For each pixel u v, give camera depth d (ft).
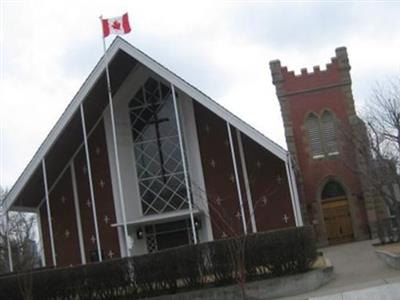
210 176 107.24
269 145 96.58
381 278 64.18
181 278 68.95
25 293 71.26
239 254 62.75
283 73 129.90
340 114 126.41
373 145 113.29
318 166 125.08
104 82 102.22
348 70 127.65
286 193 104.99
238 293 65.82
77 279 71.72
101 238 110.11
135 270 70.23
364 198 121.49
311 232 71.15
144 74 110.11
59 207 112.57
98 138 111.34
